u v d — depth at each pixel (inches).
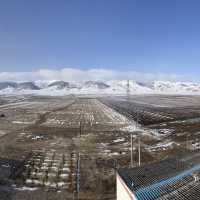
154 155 1350.9
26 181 990.4
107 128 2223.2
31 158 1293.1
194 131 2059.5
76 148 1509.6
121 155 1349.7
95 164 1196.5
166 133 1974.7
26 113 3410.4
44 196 852.0
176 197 591.5
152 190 607.2
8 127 2279.8
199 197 593.3
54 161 1244.5
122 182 667.4
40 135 1911.9
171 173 694.5
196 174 697.6
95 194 872.9
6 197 829.8
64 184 965.2
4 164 1179.9
